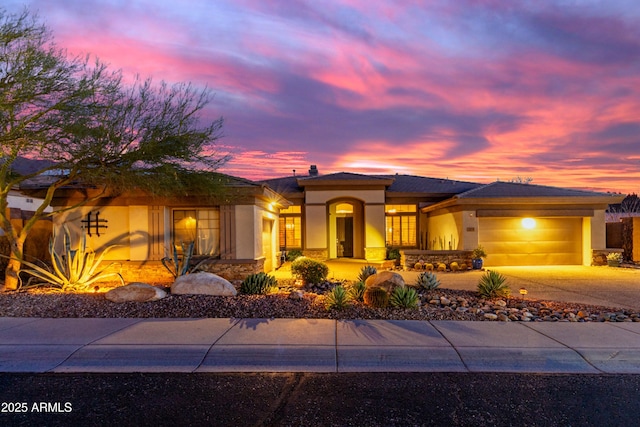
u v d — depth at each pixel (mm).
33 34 9414
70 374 5750
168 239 13938
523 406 4789
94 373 5781
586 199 18016
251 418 4504
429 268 17297
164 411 4660
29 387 5324
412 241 22812
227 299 9461
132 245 13711
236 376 5664
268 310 8664
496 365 6086
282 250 22422
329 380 5527
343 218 23562
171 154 10844
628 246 19438
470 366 6047
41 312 8617
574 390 5234
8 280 11164
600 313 8898
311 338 6949
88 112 9805
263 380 5527
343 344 6672
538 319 8414
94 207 13852
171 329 7461
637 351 6445
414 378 5605
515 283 13336
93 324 7793
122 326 7656
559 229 18672
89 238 13797
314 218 21594
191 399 4965
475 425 4355
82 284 11195
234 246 13781
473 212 18062
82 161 10398
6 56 9172
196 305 8992
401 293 8977
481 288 10398
